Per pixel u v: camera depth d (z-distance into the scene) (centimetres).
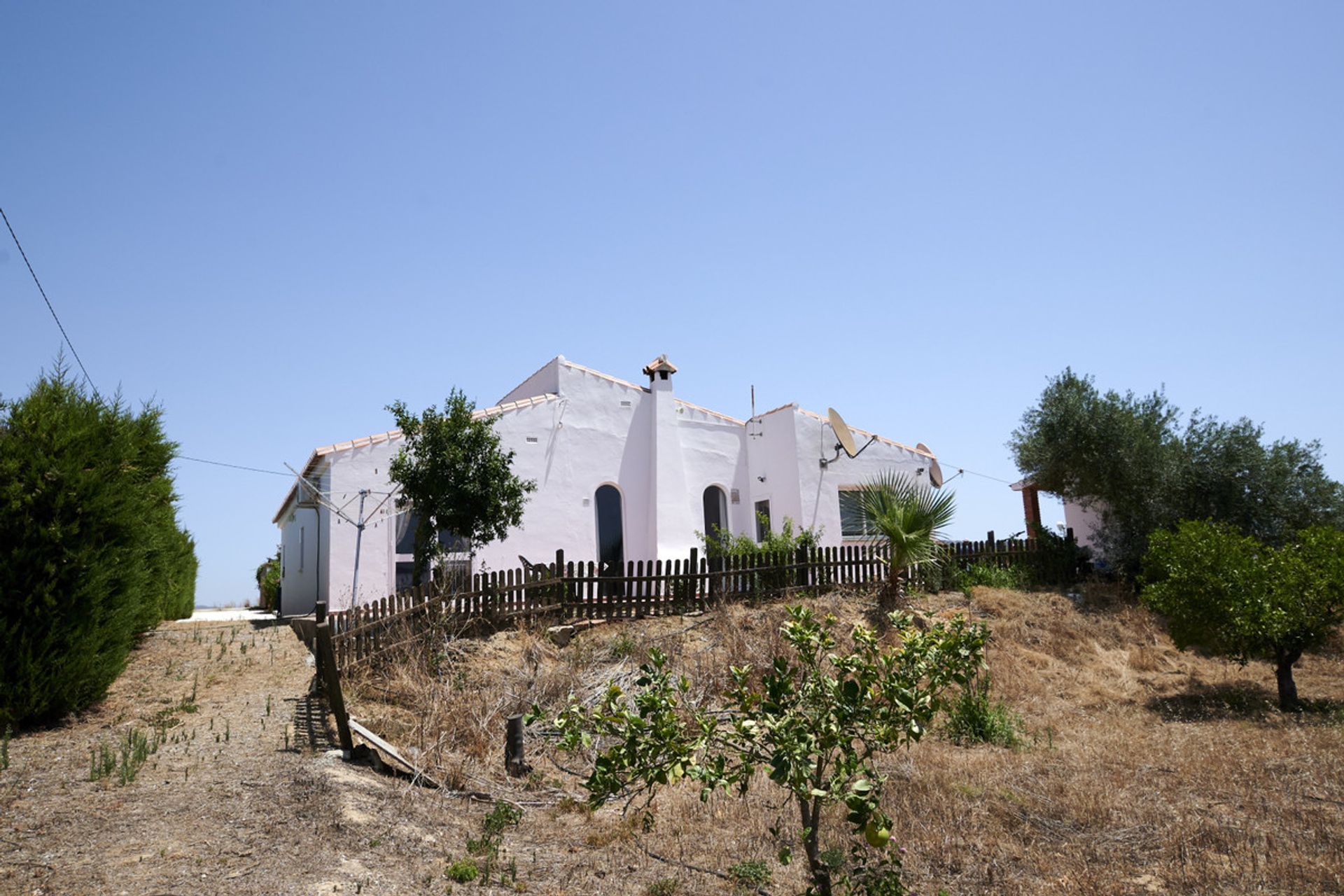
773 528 1966
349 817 620
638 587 1384
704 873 599
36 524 827
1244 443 1889
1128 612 1703
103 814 605
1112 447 1870
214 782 689
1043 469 1988
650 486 1842
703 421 1984
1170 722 1138
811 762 500
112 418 941
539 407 1698
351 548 1417
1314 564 1219
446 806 712
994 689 1272
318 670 992
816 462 1956
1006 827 693
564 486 1709
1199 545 1273
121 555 917
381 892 519
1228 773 830
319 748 803
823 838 659
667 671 520
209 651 1270
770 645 1239
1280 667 1228
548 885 571
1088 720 1153
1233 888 556
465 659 1123
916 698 473
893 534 1543
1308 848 617
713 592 1453
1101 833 670
